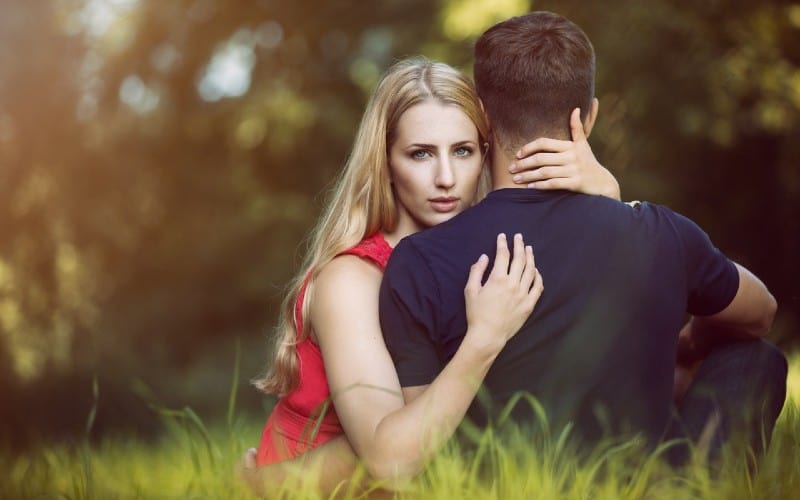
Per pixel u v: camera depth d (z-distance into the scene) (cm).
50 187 2391
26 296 2275
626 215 397
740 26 1802
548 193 400
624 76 1814
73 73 2447
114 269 2547
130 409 1647
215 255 2652
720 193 1942
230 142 2748
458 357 373
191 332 2686
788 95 1767
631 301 389
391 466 366
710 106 1767
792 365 958
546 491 346
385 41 2619
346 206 443
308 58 2734
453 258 394
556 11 1883
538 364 384
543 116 408
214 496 389
